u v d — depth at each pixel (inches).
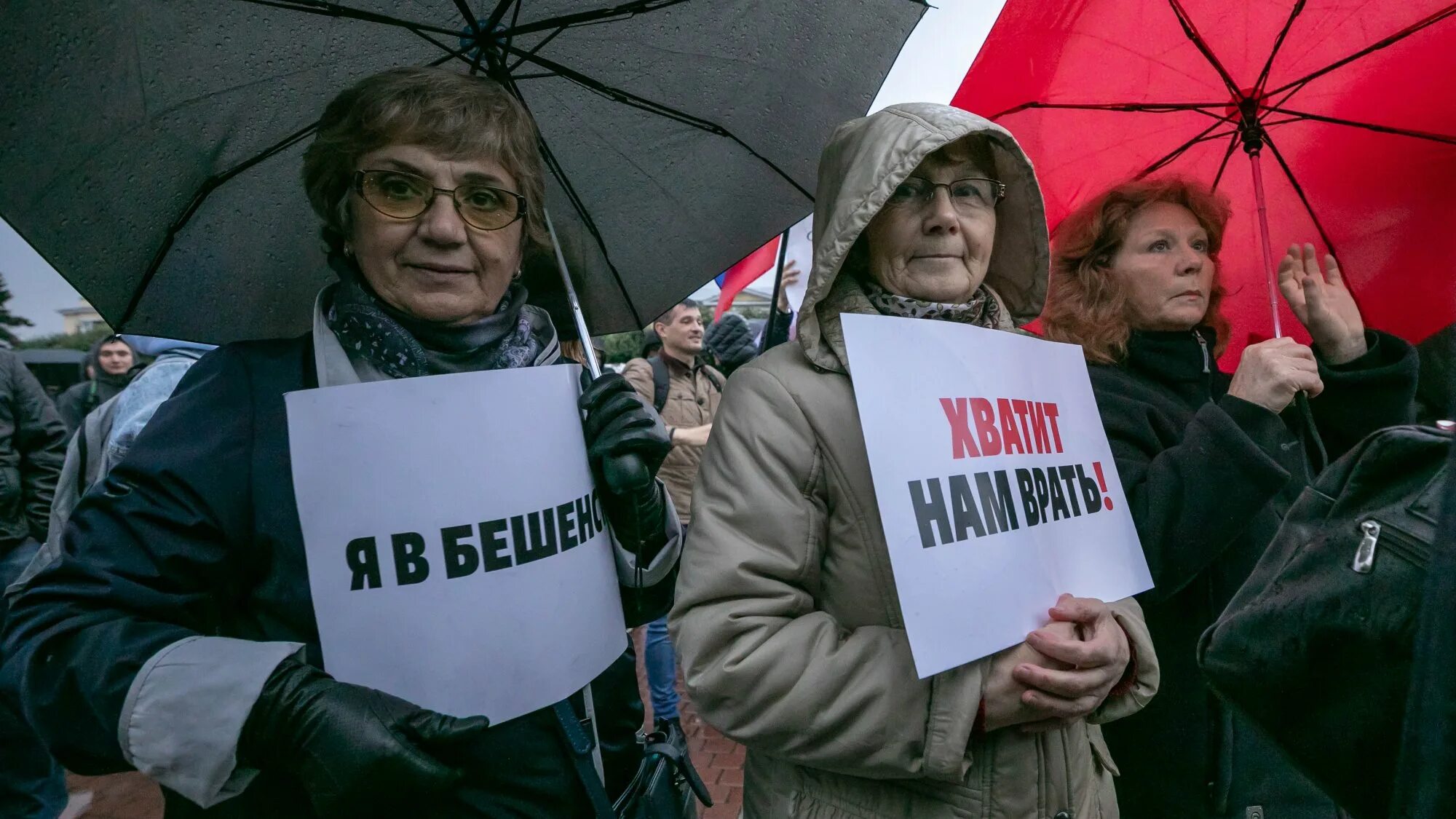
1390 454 29.1
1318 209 75.1
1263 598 33.6
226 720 30.6
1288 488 59.5
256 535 35.9
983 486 43.1
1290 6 72.7
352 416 35.7
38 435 125.7
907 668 41.3
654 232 62.6
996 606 40.7
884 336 42.6
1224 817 55.7
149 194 43.9
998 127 47.3
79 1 39.5
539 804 39.1
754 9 58.7
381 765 30.8
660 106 59.8
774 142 63.5
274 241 49.9
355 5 47.6
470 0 52.1
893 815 43.7
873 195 43.9
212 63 44.2
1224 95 75.1
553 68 56.0
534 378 40.5
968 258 48.9
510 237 42.4
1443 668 20.6
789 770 47.8
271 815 35.4
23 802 96.8
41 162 39.7
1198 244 69.4
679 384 163.0
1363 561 29.1
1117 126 78.4
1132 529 51.4
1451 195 70.2
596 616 41.6
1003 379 47.3
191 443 35.9
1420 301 71.7
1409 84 71.0
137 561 33.8
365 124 39.4
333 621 34.9
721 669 41.7
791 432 44.9
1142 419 62.6
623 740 48.0
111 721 31.1
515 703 37.4
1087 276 71.2
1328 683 30.8
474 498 37.2
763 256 157.1
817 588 45.4
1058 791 44.9
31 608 33.6
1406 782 21.9
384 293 40.7
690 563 44.3
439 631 36.0
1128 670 44.8
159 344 88.0
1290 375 56.4
